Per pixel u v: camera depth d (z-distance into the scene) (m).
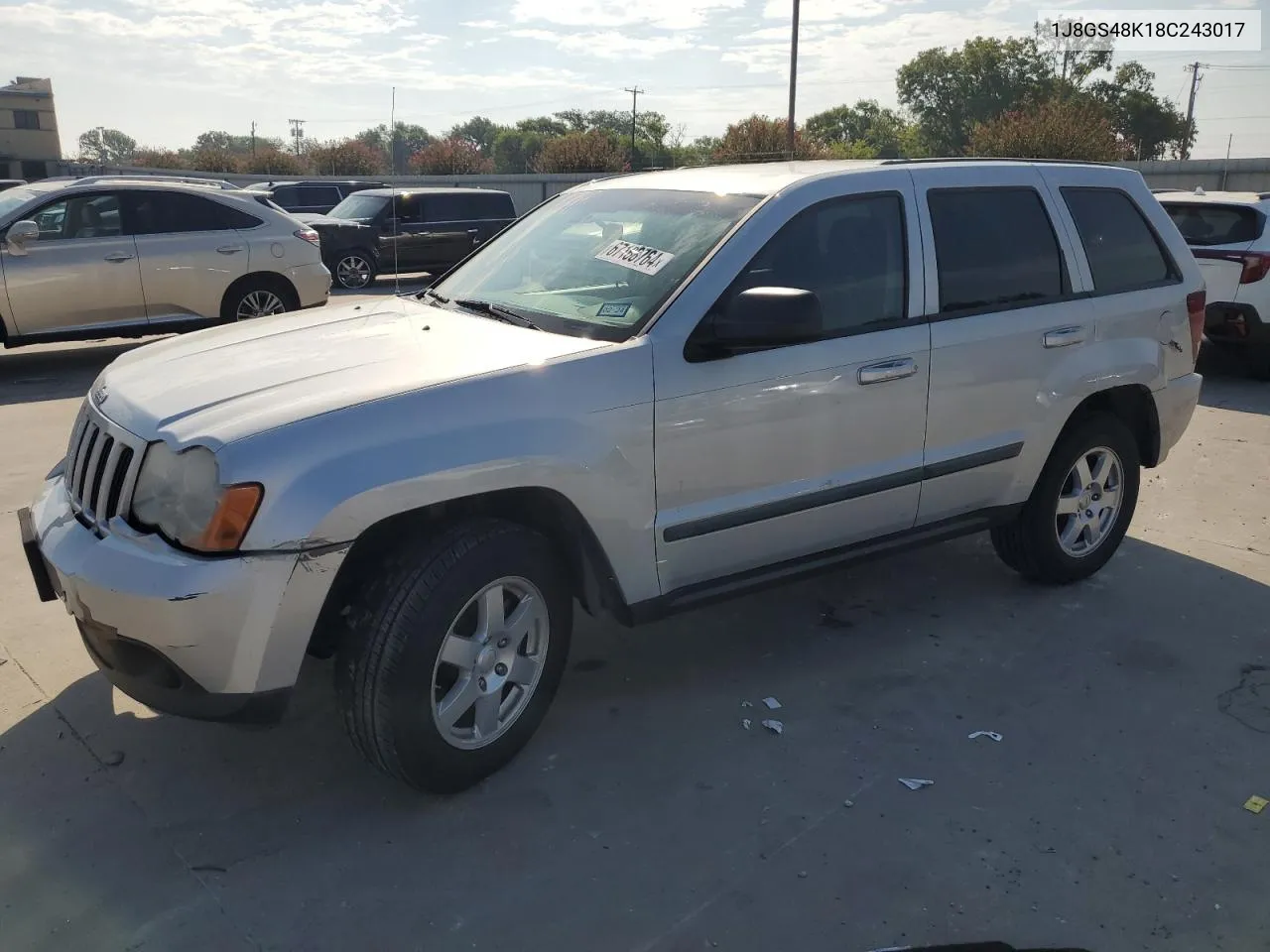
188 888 2.72
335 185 25.78
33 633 4.11
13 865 2.79
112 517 2.87
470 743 3.09
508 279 3.94
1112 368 4.46
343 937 2.55
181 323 9.93
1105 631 4.32
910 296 3.86
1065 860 2.86
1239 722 3.60
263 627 2.65
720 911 2.64
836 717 3.61
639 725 3.54
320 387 2.93
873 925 2.60
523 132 107.50
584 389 3.08
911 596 4.67
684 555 3.41
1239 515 5.83
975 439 4.09
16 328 9.12
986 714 3.64
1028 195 4.32
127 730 3.45
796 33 37.25
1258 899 2.71
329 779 3.21
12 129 58.50
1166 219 4.89
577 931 2.57
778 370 3.46
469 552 2.92
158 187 9.77
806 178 3.72
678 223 3.69
